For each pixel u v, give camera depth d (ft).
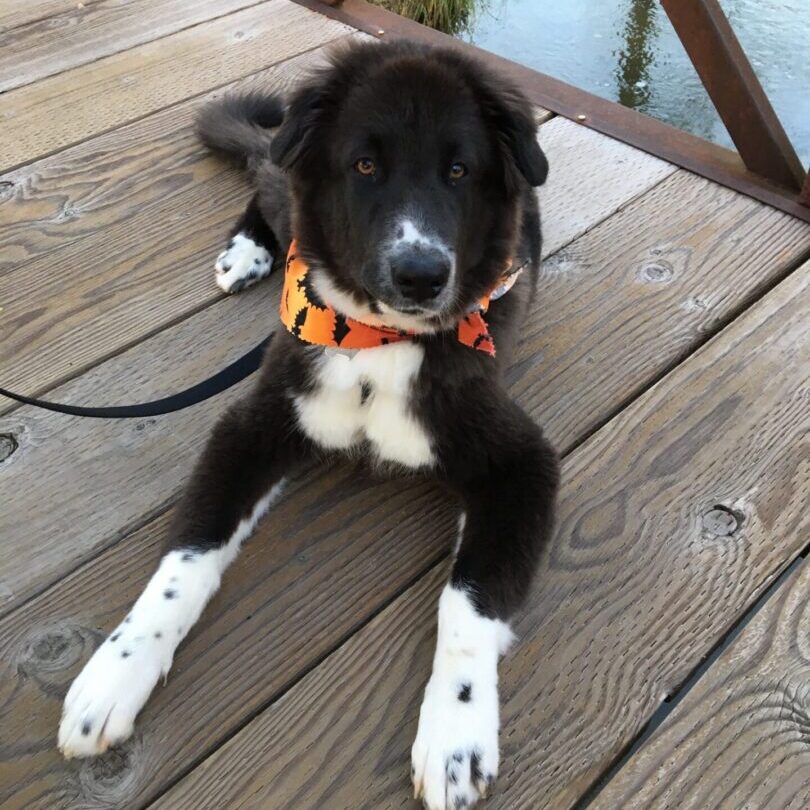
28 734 2.08
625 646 2.27
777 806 1.98
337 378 2.55
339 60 2.47
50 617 2.32
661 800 1.99
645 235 3.53
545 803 1.99
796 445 2.76
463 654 2.13
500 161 2.46
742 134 3.71
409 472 2.68
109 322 3.16
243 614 2.33
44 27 4.71
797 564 2.45
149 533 2.52
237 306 3.24
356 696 2.17
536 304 3.23
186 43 4.63
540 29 6.59
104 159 3.87
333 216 2.46
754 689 2.17
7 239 3.47
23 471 2.67
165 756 2.05
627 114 4.16
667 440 2.78
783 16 6.61
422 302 2.27
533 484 2.42
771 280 3.34
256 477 2.52
